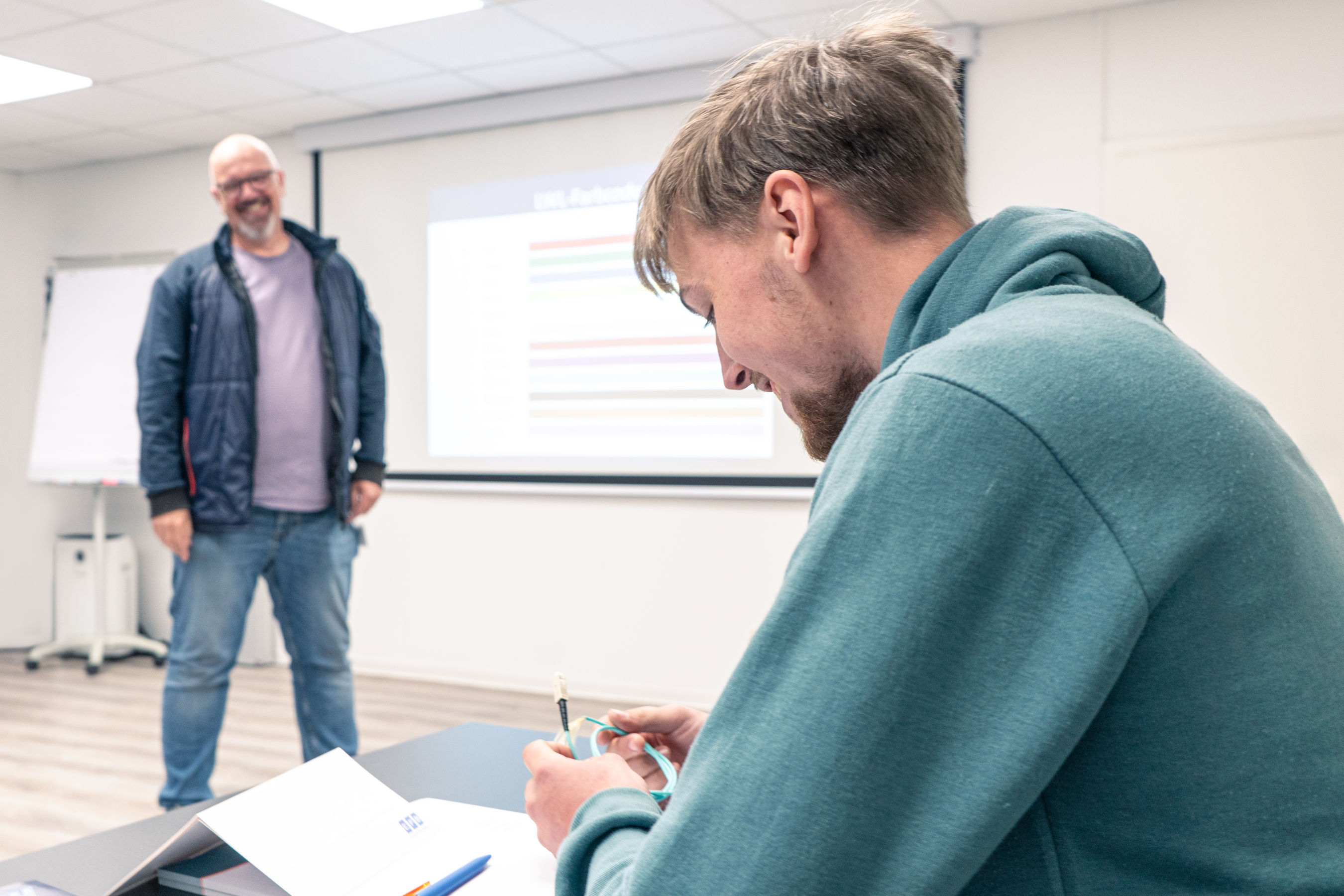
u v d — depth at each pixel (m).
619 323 3.96
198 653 2.46
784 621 0.45
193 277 2.48
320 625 2.59
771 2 3.15
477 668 4.25
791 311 0.59
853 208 0.56
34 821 2.71
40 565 5.14
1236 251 3.16
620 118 3.94
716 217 0.59
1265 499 0.43
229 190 2.47
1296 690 0.43
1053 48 3.31
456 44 3.51
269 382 2.50
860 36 0.59
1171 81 3.20
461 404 4.25
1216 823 0.43
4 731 3.57
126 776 3.08
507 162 4.14
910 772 0.42
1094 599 0.41
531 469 4.12
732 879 0.42
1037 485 0.42
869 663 0.42
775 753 0.43
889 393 0.46
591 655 4.04
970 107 3.42
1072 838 0.45
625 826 0.53
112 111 4.21
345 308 2.64
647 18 3.29
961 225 0.58
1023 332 0.46
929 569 0.42
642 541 3.95
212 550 2.46
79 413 4.74
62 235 5.12
